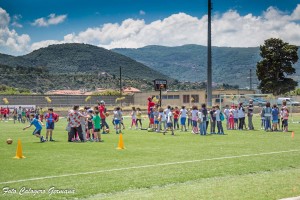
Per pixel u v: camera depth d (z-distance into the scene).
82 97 107.00
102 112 31.16
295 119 52.41
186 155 17.47
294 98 95.81
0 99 95.12
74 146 21.56
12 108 72.12
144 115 69.00
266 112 33.22
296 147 20.56
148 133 31.38
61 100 103.69
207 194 9.94
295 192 10.11
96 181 11.85
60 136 28.84
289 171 13.32
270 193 10.01
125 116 67.88
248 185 10.97
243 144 22.22
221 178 12.27
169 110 29.62
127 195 10.08
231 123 35.53
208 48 42.44
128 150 19.52
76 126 24.25
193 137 27.31
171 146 21.34
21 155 16.84
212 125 30.67
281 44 88.38
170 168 13.98
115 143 23.20
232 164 14.83
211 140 24.81
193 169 13.78
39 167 14.34
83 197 10.15
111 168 14.08
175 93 102.00
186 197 9.64
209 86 42.19
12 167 14.37
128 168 14.02
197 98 98.69
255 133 30.72
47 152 18.81
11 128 39.94
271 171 13.45
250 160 15.82
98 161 15.74
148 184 11.46
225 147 20.70
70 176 12.59
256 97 66.44
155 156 17.19
